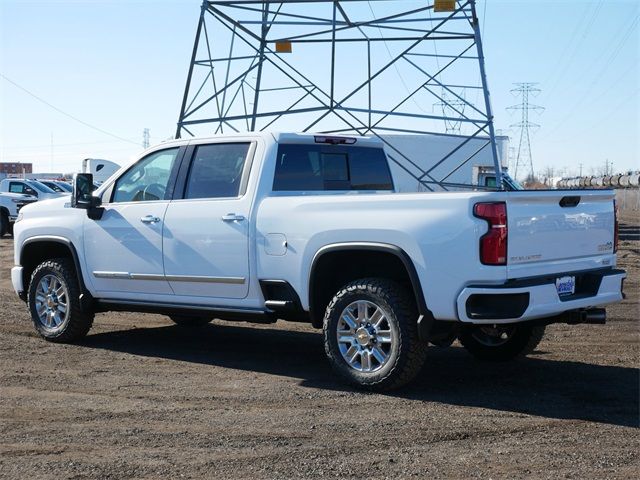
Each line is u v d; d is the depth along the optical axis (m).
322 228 6.57
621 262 17.44
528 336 7.43
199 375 7.02
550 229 6.25
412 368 6.24
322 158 7.74
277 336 9.08
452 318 5.99
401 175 27.25
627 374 7.12
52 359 7.67
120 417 5.69
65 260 8.55
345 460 4.77
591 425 5.50
